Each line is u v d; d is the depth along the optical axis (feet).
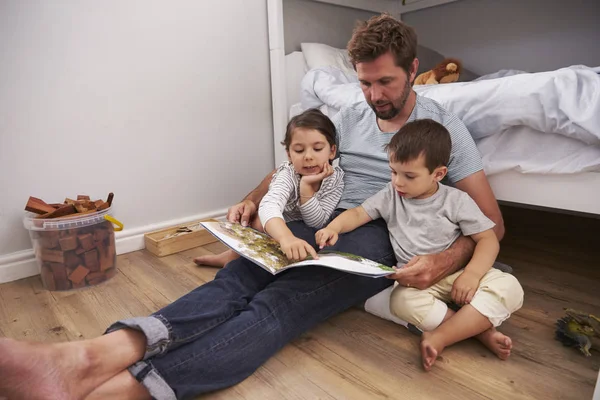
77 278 3.96
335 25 7.16
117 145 4.74
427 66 7.77
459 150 3.27
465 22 7.60
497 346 2.67
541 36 6.75
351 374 2.56
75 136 4.44
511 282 2.78
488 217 3.21
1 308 3.63
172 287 3.99
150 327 2.15
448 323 2.70
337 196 3.65
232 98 5.63
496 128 3.54
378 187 3.63
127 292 3.90
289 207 3.64
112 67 4.57
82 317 3.44
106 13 4.45
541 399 2.30
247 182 5.99
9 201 4.18
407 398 2.33
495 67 7.41
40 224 3.80
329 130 3.54
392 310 3.01
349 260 2.79
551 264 4.31
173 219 5.33
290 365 2.66
